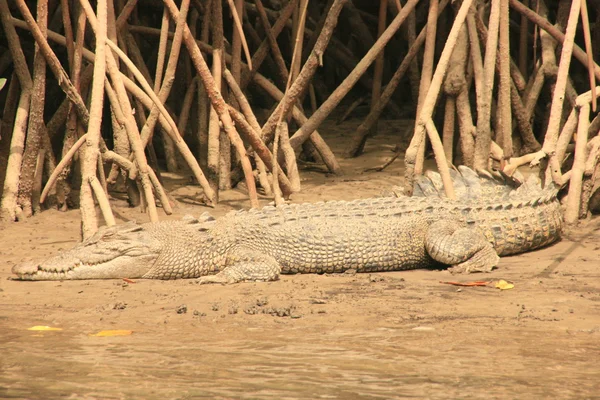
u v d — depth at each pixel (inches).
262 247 645.9
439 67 765.9
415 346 426.3
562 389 352.8
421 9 1328.7
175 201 901.8
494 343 430.9
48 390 355.6
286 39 1338.6
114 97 775.7
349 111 1390.3
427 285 591.8
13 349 424.8
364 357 404.8
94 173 709.9
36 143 869.8
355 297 551.2
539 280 596.1
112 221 687.7
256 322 486.3
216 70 933.2
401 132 1290.6
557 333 451.8
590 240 740.7
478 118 855.7
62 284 606.2
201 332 462.0
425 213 677.3
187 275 641.0
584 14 756.6
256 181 1011.3
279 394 346.9
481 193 776.9
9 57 1085.8
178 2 1172.5
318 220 660.1
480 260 645.9
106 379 370.6
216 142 922.7
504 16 817.5
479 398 341.1
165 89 853.2
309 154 1130.7
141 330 468.4
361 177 1027.3
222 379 369.1
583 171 796.6
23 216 852.0
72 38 868.6
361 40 1421.0
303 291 573.9
